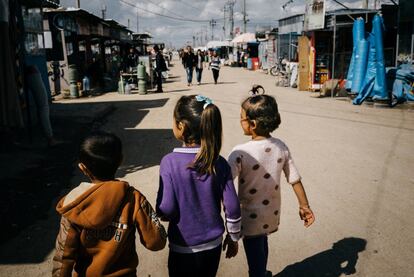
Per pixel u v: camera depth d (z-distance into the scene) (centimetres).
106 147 190
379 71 1280
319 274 340
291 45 2558
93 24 2277
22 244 392
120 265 194
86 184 190
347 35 1720
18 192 529
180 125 216
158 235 196
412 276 336
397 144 783
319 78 1772
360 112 1184
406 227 426
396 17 1619
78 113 1171
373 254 372
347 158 686
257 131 255
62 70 1738
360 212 464
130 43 3531
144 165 655
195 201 213
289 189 537
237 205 221
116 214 187
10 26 771
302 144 789
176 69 4288
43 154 727
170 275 226
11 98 702
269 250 380
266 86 2069
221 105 1345
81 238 186
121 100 1538
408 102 1326
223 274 344
